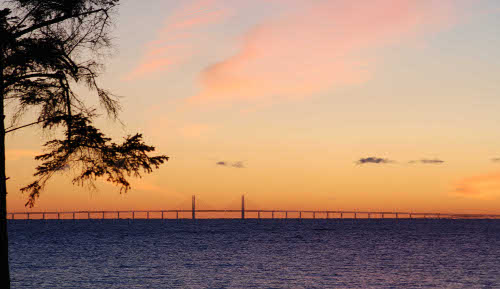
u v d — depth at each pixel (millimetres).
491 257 82688
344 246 111875
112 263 71438
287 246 111062
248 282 52438
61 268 64500
